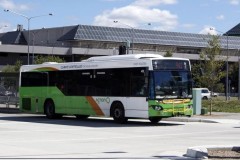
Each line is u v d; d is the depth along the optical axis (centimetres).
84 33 11481
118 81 2656
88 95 2842
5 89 4150
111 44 11850
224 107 4503
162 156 1367
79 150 1520
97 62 2798
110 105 2695
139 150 1523
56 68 3084
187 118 2944
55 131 2217
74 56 11200
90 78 2836
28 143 1717
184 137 1956
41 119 3075
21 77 3359
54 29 12081
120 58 2659
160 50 12825
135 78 2559
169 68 2531
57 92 3064
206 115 3359
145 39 12425
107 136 1989
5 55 10688
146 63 2498
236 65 11038
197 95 3338
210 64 4038
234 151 1423
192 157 1340
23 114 3662
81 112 2900
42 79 3183
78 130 2275
